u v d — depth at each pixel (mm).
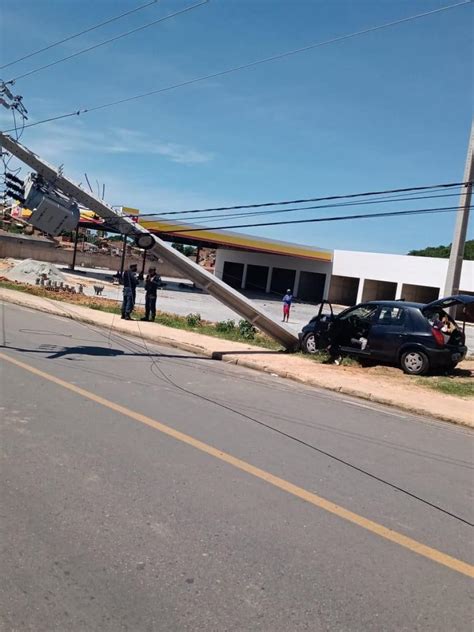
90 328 15891
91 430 6012
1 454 5074
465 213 13297
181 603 3062
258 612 3037
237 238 45781
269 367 11812
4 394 7176
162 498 4426
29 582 3150
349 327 13492
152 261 69375
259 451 5879
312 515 4395
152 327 17047
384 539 4109
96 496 4355
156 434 6086
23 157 12336
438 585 3523
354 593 3324
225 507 4371
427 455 6547
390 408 9391
